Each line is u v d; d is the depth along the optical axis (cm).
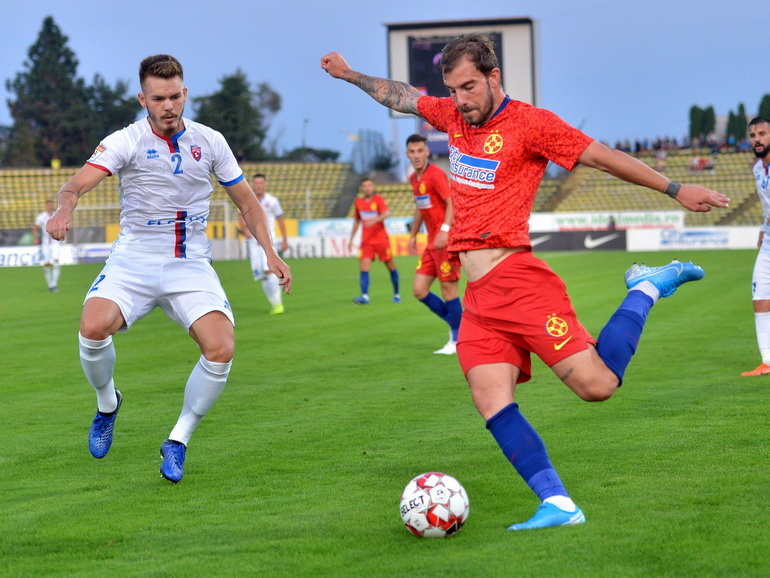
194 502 490
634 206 4894
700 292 1875
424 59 4475
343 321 1482
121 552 410
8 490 523
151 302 559
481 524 438
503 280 443
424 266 1075
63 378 944
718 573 359
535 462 434
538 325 440
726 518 429
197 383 542
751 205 4756
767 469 518
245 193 578
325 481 526
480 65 432
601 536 407
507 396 444
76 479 545
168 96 523
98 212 4419
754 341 1123
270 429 678
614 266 2872
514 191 445
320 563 388
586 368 443
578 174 5072
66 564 395
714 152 5141
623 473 520
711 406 713
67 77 7188
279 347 1162
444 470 543
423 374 930
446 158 4784
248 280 2619
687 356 1004
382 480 525
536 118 438
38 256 3888
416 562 384
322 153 8275
